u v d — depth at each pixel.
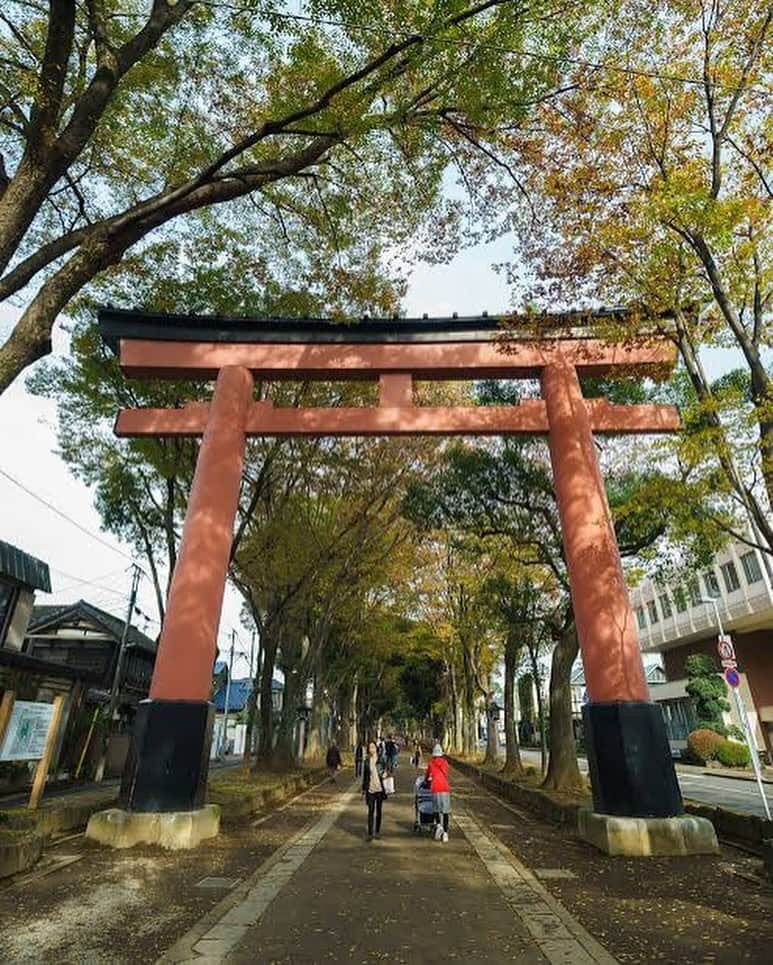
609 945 5.52
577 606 11.29
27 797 17.72
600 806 10.18
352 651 37.31
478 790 22.17
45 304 6.90
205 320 13.33
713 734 32.91
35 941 5.48
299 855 9.34
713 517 9.54
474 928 5.96
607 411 12.73
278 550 19.19
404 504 18.14
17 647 23.34
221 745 47.06
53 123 6.80
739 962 5.12
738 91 8.66
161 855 9.05
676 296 9.22
